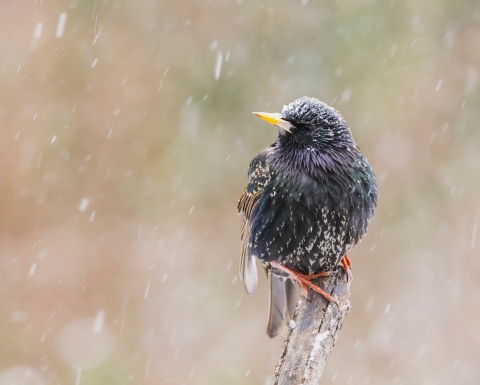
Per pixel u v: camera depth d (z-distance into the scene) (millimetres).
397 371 13023
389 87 15148
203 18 16156
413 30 15180
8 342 13648
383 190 14898
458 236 14383
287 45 15516
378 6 15156
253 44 15734
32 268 15031
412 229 14609
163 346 13617
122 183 16250
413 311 13617
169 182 16078
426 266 14102
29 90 16328
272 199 7270
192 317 14227
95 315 14531
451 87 15289
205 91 15773
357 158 7273
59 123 16344
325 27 15344
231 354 13414
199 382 12898
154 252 15500
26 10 16578
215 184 15953
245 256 8398
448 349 13195
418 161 15086
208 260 15367
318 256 7285
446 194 14836
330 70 15188
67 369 12891
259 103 15484
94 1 16516
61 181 16172
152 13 16422
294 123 7195
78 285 15031
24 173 16094
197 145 15852
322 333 5965
